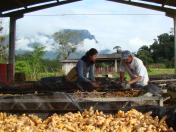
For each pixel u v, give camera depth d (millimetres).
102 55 14766
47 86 5938
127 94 5027
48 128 2719
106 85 5598
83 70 5617
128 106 3809
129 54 5496
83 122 2926
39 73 16828
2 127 2762
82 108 3730
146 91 4914
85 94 5008
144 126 2824
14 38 10859
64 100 3709
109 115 3191
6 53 16875
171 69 19125
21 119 3104
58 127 2738
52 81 6070
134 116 3123
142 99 4414
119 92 5219
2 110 3799
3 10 10969
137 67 5469
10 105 3801
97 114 3197
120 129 2709
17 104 3781
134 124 2883
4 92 6008
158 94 4836
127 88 5371
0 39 16875
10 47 10828
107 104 3984
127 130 2707
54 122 2840
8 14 10945
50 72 17984
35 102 3756
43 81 6133
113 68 16062
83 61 5625
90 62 5684
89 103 3867
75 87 5625
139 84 5453
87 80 5578
